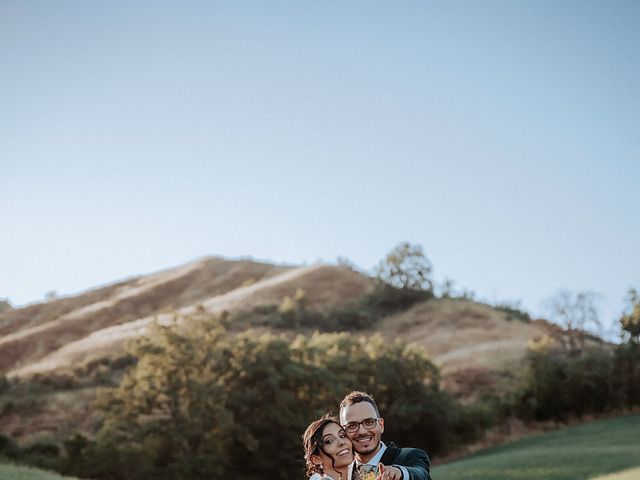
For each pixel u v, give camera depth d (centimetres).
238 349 6738
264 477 6312
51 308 17788
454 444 7381
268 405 6309
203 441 6081
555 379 8444
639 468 3531
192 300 16388
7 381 10100
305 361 7081
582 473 4116
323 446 394
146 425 6094
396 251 14388
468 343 11962
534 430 8150
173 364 6475
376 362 7300
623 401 8438
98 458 5756
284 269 18100
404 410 6975
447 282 14525
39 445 6756
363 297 14550
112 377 10294
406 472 367
